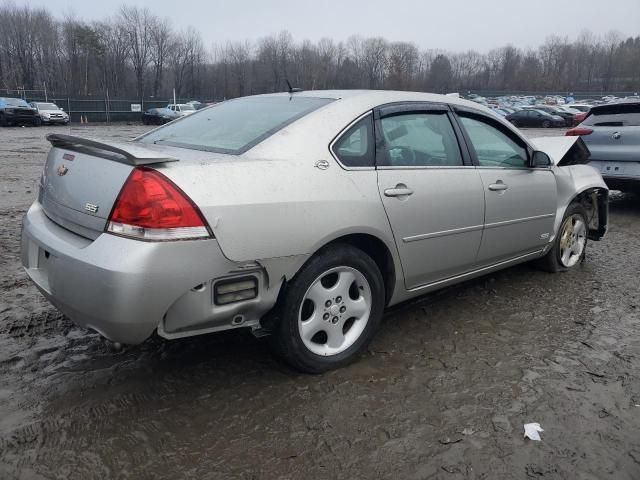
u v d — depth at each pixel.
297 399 2.77
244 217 2.48
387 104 3.31
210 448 2.39
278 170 2.68
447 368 3.14
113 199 2.38
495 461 2.37
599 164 7.60
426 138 3.48
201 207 2.37
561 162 5.14
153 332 2.44
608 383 3.03
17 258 4.96
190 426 2.53
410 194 3.19
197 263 2.37
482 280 4.68
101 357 3.13
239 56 77.38
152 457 2.32
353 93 3.38
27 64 69.94
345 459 2.35
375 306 3.15
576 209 4.88
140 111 48.88
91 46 70.00
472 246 3.71
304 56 75.12
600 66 99.75
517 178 4.05
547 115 35.16
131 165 2.39
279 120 3.07
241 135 3.02
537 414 2.71
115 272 2.26
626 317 3.96
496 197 3.82
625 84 96.62
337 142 2.97
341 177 2.89
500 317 3.90
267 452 2.38
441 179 3.41
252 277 2.59
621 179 7.39
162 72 75.75
